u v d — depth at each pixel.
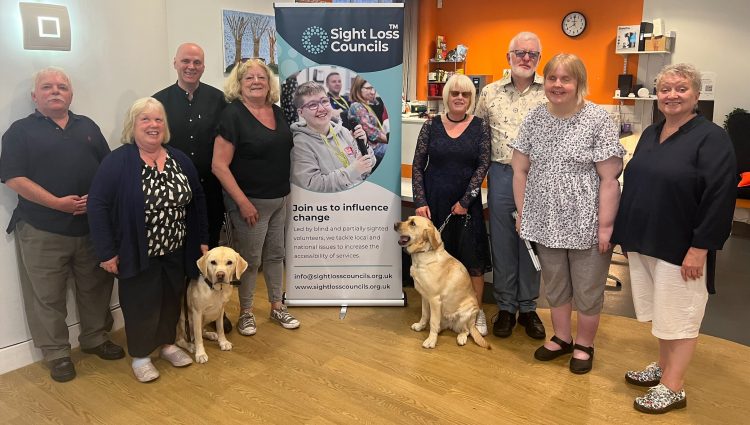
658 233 2.29
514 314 3.29
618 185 2.54
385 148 3.36
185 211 2.76
